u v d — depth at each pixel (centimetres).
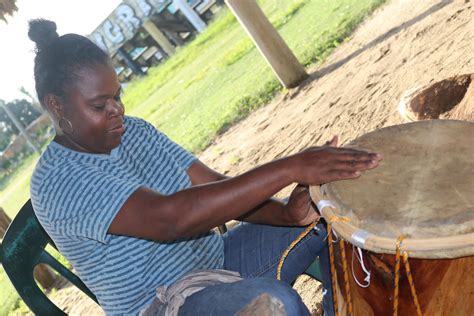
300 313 149
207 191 149
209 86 1016
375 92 486
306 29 870
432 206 134
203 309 151
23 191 1461
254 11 635
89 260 167
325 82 612
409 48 534
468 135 159
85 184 158
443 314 144
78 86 160
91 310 502
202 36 1573
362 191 147
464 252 125
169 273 173
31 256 199
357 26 726
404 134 167
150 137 190
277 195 400
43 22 164
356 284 156
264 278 155
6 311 715
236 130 690
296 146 500
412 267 138
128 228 154
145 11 1681
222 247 197
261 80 784
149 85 1511
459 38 466
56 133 173
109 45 1741
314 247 189
